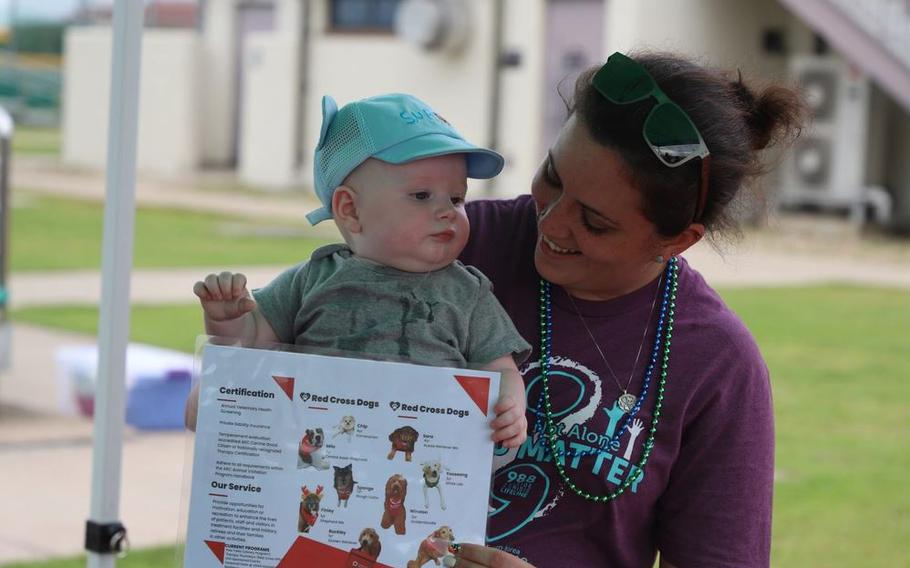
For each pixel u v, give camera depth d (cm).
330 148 279
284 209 2397
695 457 283
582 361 282
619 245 264
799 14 2312
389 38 2691
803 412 972
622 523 281
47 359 1060
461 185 279
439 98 2598
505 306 290
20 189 2489
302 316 280
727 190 266
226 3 3147
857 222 2325
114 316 422
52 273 1523
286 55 2811
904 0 2269
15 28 4431
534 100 2459
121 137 413
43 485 730
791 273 1784
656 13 2289
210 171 3127
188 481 260
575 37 2430
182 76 3078
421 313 275
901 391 1054
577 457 277
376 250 276
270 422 258
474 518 259
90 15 3784
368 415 258
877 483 790
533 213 298
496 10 2489
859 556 657
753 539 282
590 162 257
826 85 2344
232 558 258
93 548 426
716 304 288
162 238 1859
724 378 281
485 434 260
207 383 258
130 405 853
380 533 258
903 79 2244
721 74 276
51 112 4459
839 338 1289
